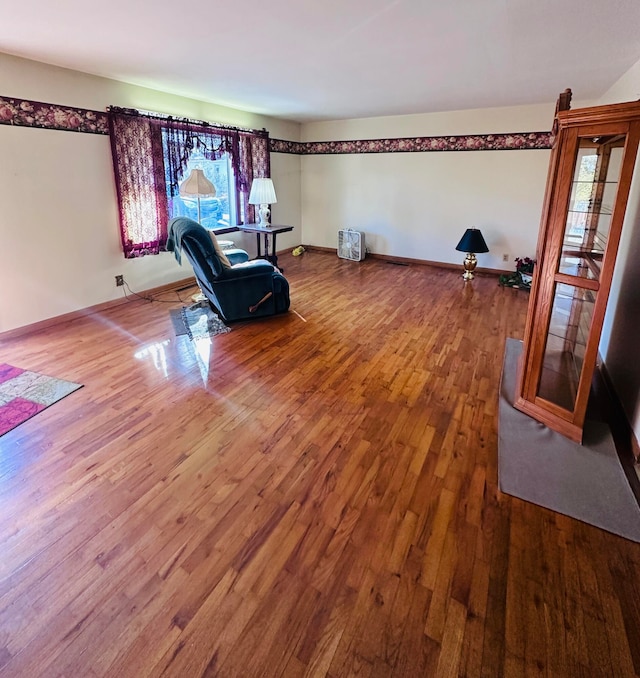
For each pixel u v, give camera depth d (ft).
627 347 8.09
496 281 18.13
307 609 4.41
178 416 7.93
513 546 5.17
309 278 18.38
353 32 8.41
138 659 3.94
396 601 4.49
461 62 10.57
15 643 4.08
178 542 5.21
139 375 9.50
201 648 4.04
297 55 10.01
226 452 6.92
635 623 4.28
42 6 7.21
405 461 6.73
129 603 4.46
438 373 9.70
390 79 12.44
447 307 14.56
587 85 13.16
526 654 4.01
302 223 24.58
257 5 7.09
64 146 11.85
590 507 5.76
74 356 10.43
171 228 12.34
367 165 21.38
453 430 7.55
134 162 13.70
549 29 8.19
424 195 20.21
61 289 12.48
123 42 9.13
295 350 10.93
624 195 5.93
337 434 7.41
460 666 3.91
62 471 6.43
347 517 5.61
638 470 6.54
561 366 7.68
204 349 10.94
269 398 8.59
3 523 5.47
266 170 20.29
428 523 5.51
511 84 13.07
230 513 5.66
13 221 11.03
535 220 17.97
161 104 14.47
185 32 8.46
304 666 3.89
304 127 22.70
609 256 6.23
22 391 8.71
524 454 6.85
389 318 13.39
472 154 18.53
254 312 12.96
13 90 10.47
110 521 5.52
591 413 8.12
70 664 3.90
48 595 4.54
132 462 6.66
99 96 12.48
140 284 15.01
